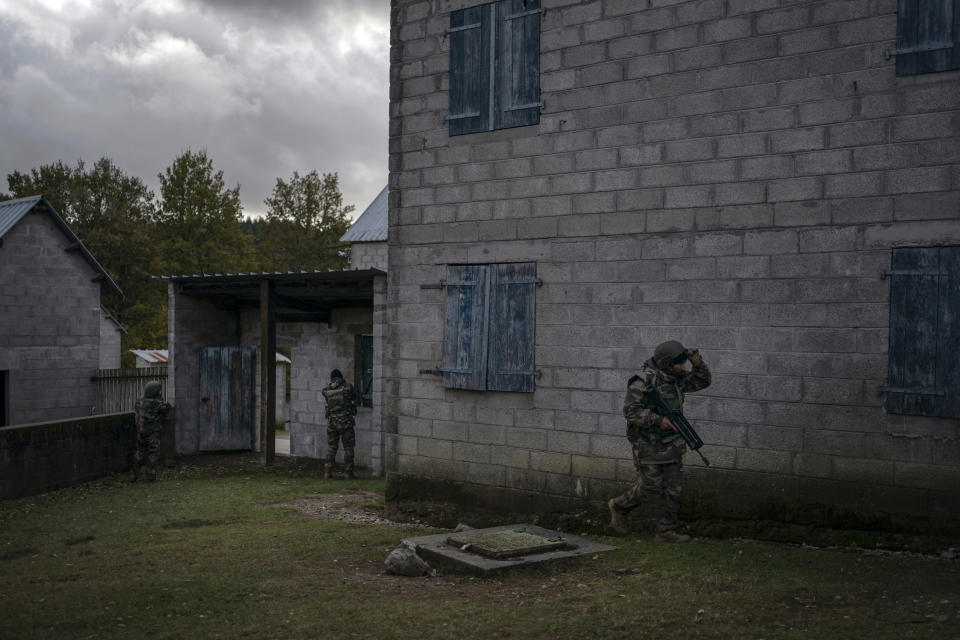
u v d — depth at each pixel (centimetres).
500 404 813
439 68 856
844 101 634
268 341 1450
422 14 870
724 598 486
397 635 438
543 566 598
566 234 770
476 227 829
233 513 940
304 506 1009
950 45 593
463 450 838
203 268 4588
